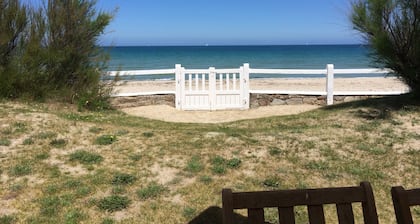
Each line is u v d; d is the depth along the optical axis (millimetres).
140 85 20016
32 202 4387
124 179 4973
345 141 6410
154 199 4543
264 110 11484
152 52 90312
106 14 10500
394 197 2443
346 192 2453
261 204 2398
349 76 33281
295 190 2451
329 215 4355
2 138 6160
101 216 4168
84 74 10445
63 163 5453
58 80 10195
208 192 4734
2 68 9281
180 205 4438
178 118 10336
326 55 67688
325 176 5211
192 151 5930
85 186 4770
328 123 7770
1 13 9273
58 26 9906
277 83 21078
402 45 8273
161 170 5293
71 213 4176
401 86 17719
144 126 8164
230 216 2328
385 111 8328
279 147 6133
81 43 10242
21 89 9602
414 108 8352
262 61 53594
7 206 4281
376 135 6707
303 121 8258
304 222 4180
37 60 9555
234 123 8758
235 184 4941
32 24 9727
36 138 6262
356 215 4324
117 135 6691
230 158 5684
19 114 7500
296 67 42312
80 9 10086
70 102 10164
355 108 9062
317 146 6188
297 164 5543
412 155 5801
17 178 4938
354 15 8641
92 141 6336
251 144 6238
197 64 50531
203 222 4137
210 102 11805
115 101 11336
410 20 8039
